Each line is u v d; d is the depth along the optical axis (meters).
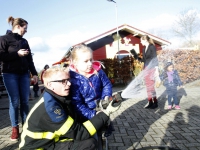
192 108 4.52
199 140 3.00
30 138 1.71
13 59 3.09
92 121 1.67
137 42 17.06
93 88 2.04
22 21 3.29
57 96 1.72
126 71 11.76
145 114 4.64
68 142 1.73
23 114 3.46
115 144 2.98
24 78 3.42
